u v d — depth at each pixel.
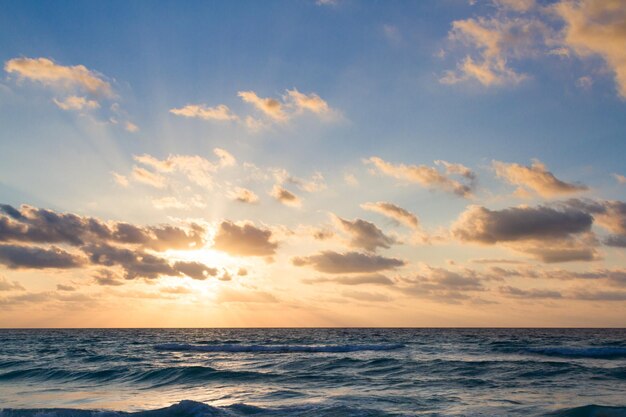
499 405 19.28
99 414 17.81
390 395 21.92
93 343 80.50
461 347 58.94
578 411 17.58
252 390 24.38
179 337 110.62
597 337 99.19
